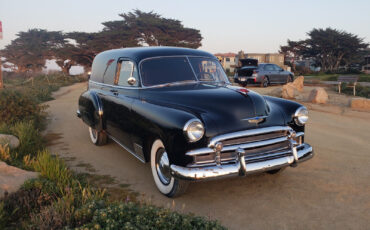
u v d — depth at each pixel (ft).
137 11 209.26
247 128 12.15
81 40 198.49
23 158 16.05
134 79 14.73
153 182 14.75
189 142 11.21
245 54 159.53
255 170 11.73
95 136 20.85
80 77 113.91
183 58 16.43
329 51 237.86
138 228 8.63
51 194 11.64
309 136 23.53
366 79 96.63
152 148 13.43
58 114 33.40
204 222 9.32
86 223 9.38
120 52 18.06
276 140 12.45
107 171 16.17
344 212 11.76
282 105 14.15
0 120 23.04
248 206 12.32
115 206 9.73
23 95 26.50
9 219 10.19
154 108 12.94
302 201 12.70
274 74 65.87
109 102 17.29
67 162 17.57
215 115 12.09
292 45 248.11
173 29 191.42
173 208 11.84
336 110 34.04
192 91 13.98
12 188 11.63
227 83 16.61
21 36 255.50
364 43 239.91
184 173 11.10
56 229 9.30
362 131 24.98
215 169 11.18
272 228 10.75
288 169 16.33
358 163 17.20
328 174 15.57
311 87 61.87
